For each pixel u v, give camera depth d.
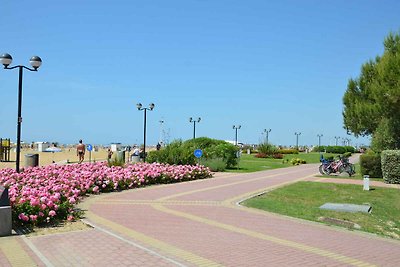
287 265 6.64
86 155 53.59
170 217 10.64
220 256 7.04
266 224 10.08
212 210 11.93
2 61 14.59
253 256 7.11
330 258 7.17
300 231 9.38
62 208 9.89
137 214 10.96
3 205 8.25
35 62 15.20
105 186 15.73
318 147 92.44
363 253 7.63
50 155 52.53
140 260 6.64
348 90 30.39
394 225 12.01
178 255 7.02
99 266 6.30
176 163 25.89
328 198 15.48
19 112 15.30
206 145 31.39
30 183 14.28
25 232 8.58
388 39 25.95
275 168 33.00
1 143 40.97
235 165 31.56
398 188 18.67
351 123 29.95
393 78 23.11
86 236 8.25
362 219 11.87
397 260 7.23
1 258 6.64
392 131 24.55
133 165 21.41
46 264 6.33
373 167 23.72
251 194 15.66
